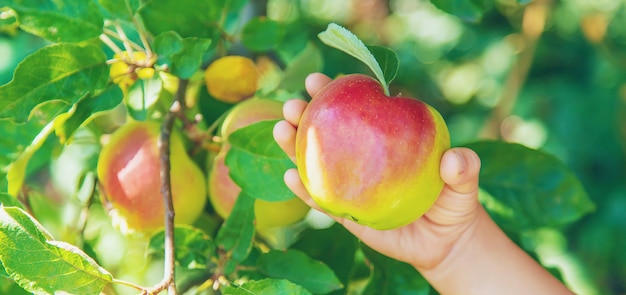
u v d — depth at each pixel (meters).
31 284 0.46
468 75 1.39
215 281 0.56
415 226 0.60
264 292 0.50
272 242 0.71
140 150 0.59
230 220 0.57
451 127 1.38
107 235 0.66
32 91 0.53
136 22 0.56
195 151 0.61
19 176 0.58
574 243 1.21
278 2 0.97
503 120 1.22
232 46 0.68
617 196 1.21
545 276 0.61
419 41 1.41
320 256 0.63
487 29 1.38
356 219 0.52
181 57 0.56
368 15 1.36
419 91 1.41
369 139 0.49
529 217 0.64
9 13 0.57
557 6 1.29
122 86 0.58
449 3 0.59
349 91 0.50
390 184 0.49
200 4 0.58
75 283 0.46
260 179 0.57
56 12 0.54
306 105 0.55
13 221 0.46
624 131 1.24
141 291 0.47
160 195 0.58
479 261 0.60
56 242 0.46
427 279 0.61
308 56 0.71
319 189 0.50
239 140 0.58
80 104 0.55
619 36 1.28
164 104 0.62
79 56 0.54
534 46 1.15
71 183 0.69
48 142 0.66
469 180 0.55
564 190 0.64
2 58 0.70
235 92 0.63
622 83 1.25
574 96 1.26
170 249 0.50
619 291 1.19
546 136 1.27
